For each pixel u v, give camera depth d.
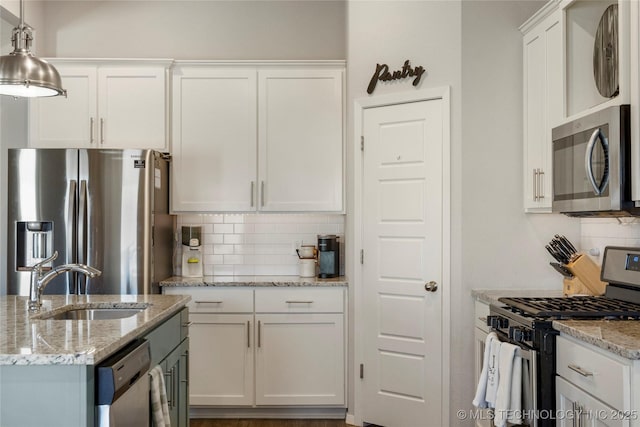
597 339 1.82
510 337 2.37
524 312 2.39
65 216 3.44
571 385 2.04
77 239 3.43
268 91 3.97
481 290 3.14
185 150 3.96
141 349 1.96
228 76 3.97
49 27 4.25
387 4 3.49
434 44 3.29
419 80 3.33
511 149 3.18
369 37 3.58
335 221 4.23
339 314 3.72
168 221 3.97
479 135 3.18
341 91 3.96
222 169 3.96
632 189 2.13
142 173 3.49
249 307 3.72
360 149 3.61
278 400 3.72
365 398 3.58
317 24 4.32
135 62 3.91
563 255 2.92
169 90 3.96
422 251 3.34
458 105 3.19
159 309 2.40
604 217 2.80
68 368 1.58
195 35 4.31
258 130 3.97
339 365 3.72
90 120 3.90
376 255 3.54
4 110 3.89
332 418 3.79
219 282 3.71
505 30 3.18
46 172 3.45
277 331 3.72
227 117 3.97
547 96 2.85
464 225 3.18
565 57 2.63
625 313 2.26
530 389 2.22
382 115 3.52
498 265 3.18
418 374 3.34
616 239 2.89
